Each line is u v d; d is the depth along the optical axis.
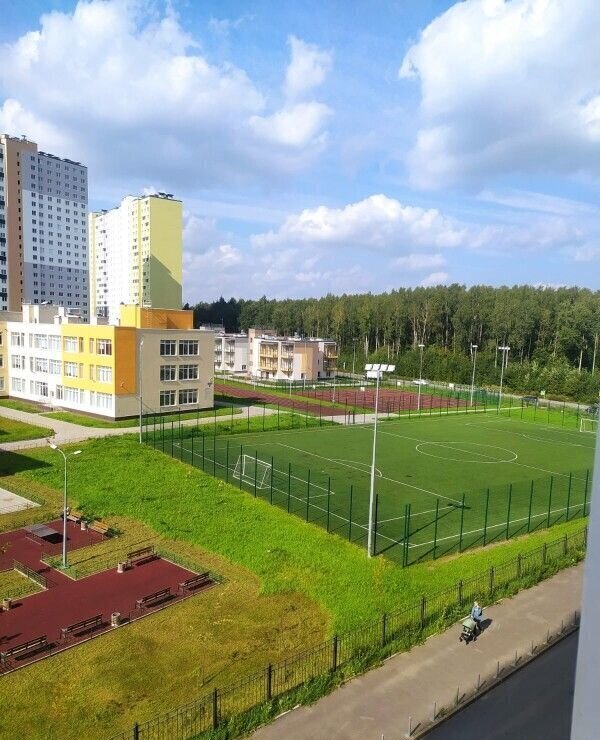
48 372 59.84
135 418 53.91
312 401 72.75
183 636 17.91
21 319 67.38
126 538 25.86
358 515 29.25
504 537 26.66
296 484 34.44
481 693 14.94
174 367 56.94
